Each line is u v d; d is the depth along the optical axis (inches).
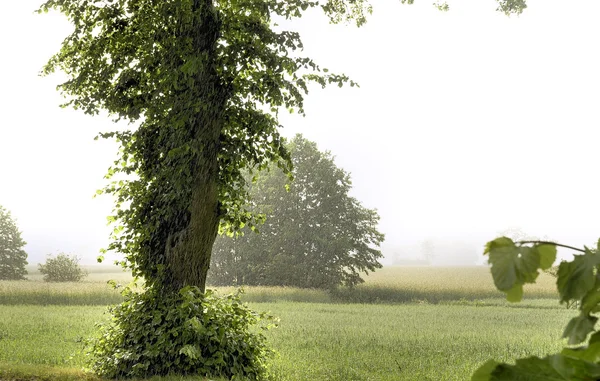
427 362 586.2
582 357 37.9
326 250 2034.9
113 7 457.1
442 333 895.1
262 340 453.1
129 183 444.1
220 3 438.3
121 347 415.5
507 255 35.8
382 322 1090.7
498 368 30.8
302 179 2156.7
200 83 424.5
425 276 4114.2
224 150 449.1
